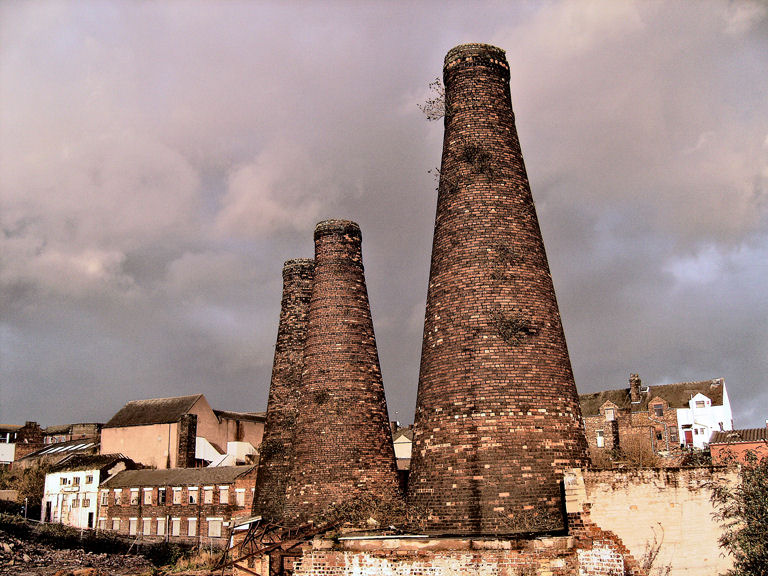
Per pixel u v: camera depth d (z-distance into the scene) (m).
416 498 24.61
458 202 26.67
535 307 25.28
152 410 85.62
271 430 42.25
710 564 20.23
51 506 78.75
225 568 33.66
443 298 25.83
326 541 22.16
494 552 20.52
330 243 39.16
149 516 69.12
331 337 37.34
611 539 20.61
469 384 24.20
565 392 24.73
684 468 20.91
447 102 28.58
